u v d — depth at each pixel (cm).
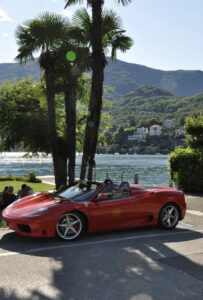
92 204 926
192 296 570
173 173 2042
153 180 3656
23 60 1772
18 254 781
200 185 1898
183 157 1964
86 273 667
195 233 999
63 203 902
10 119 2631
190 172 1930
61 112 2895
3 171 6475
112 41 1759
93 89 1479
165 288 600
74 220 905
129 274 663
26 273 664
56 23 1688
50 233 867
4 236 929
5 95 2719
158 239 922
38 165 9719
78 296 564
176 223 1054
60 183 1798
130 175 4591
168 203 1045
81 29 1742
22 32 1734
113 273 668
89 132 1487
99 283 618
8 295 565
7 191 1336
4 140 2830
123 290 590
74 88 1762
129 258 759
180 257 768
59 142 2491
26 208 916
